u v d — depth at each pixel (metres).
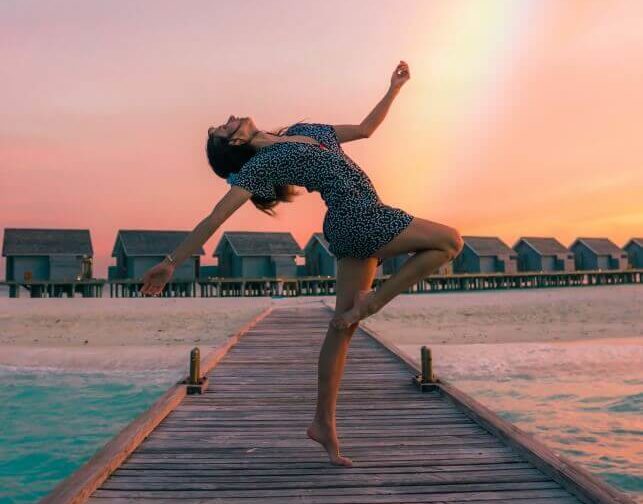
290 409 4.99
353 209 2.24
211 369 7.32
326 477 3.09
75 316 24.48
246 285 42.62
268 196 2.29
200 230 2.15
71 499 2.54
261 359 8.29
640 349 13.41
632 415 8.21
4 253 39.06
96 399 9.82
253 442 3.86
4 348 14.68
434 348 13.88
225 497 2.79
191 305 27.88
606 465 6.02
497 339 20.11
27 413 8.92
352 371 7.20
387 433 4.06
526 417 8.16
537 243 55.44
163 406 4.65
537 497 2.76
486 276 49.22
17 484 5.88
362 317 2.39
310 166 2.26
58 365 12.73
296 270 42.75
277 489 2.91
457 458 3.42
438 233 2.21
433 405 5.08
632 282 59.25
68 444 7.29
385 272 43.22
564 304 28.11
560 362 12.23
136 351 14.13
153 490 2.89
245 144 2.38
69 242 41.12
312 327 13.48
